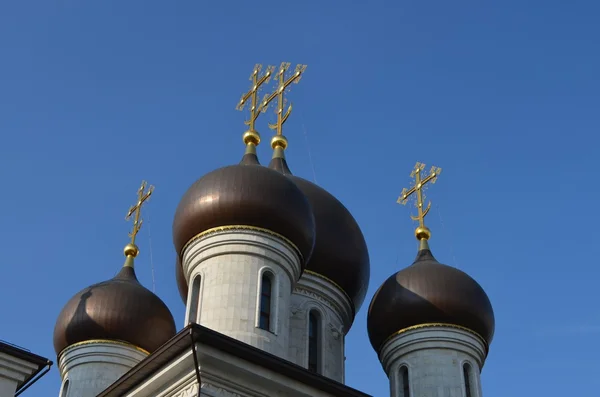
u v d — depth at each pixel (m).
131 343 46.44
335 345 45.72
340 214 47.91
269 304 39.28
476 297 46.62
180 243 41.25
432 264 48.03
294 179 48.62
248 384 33.22
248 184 40.47
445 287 46.41
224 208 39.97
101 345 46.09
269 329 38.50
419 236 51.62
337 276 46.62
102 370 45.56
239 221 40.03
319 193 48.28
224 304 38.38
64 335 46.59
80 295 47.56
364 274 48.12
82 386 45.12
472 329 46.19
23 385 31.45
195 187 41.34
